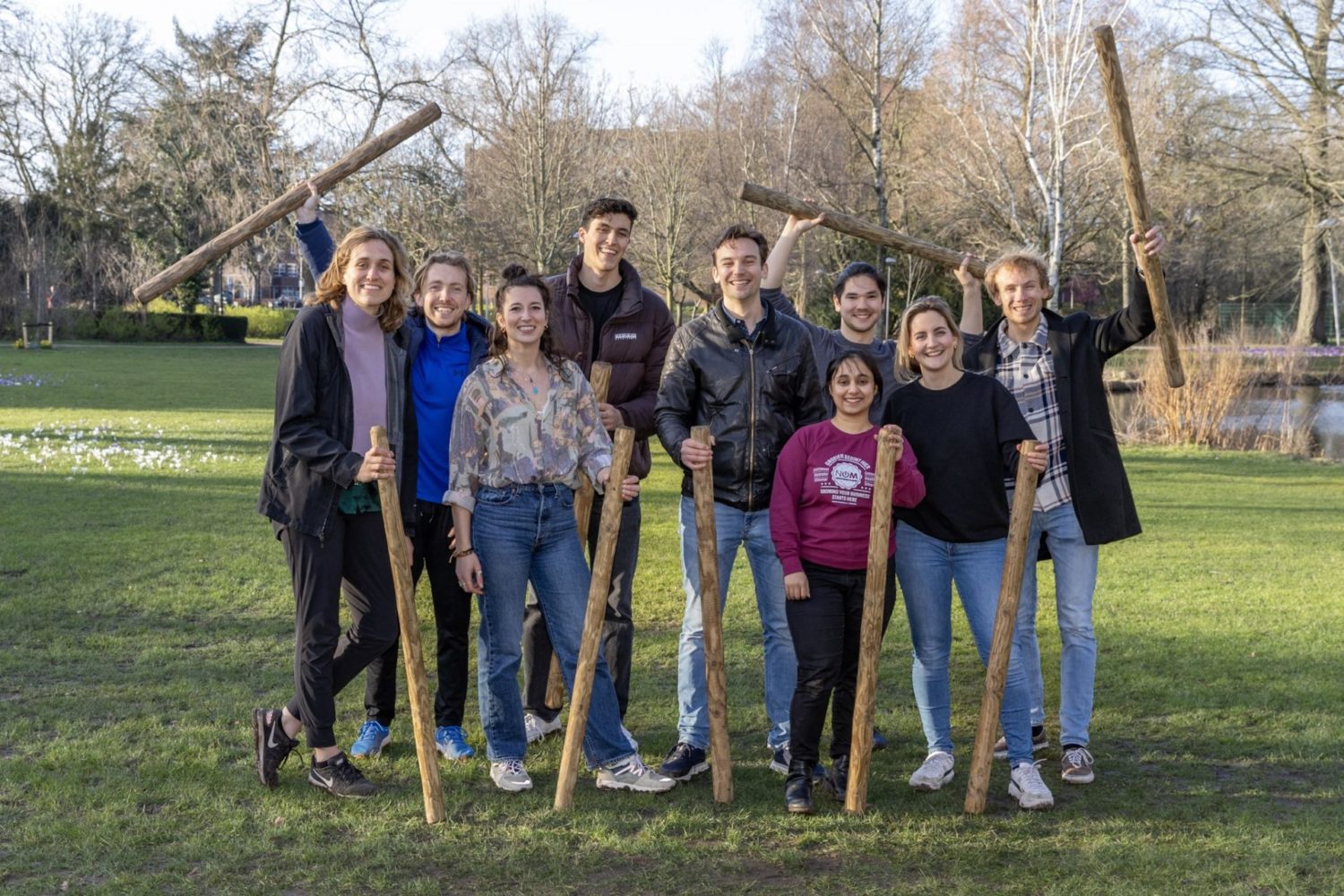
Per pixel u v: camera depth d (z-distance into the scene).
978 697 5.64
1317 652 6.36
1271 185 30.70
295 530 4.17
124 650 5.96
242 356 42.62
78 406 21.06
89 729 4.77
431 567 4.71
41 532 9.00
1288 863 3.69
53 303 47.09
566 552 4.38
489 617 4.32
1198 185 30.67
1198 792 4.36
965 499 4.31
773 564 4.55
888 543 4.15
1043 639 6.84
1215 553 9.58
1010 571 4.11
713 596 4.20
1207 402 19.94
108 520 9.64
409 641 3.97
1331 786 4.43
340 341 4.22
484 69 36.91
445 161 35.66
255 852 3.70
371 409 4.30
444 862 3.67
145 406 21.41
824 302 38.16
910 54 27.47
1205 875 3.61
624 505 4.82
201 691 5.32
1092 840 3.89
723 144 38.19
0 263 46.53
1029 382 4.61
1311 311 38.62
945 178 28.97
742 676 5.84
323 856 3.68
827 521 4.25
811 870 3.67
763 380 4.51
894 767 4.65
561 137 37.28
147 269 52.22
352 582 4.30
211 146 34.75
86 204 52.81
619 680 4.88
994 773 4.58
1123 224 30.52
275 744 4.25
